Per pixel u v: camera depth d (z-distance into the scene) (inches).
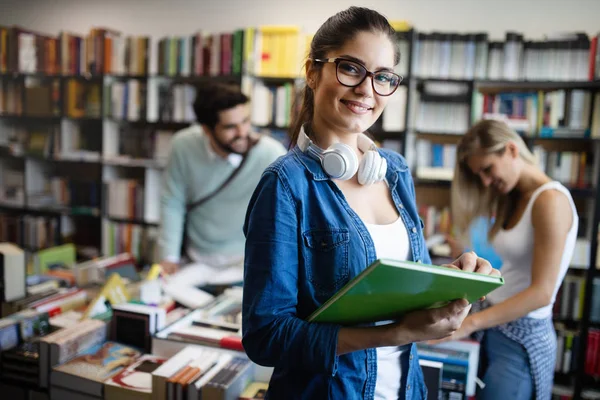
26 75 169.2
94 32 157.4
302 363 32.2
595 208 118.0
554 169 124.9
